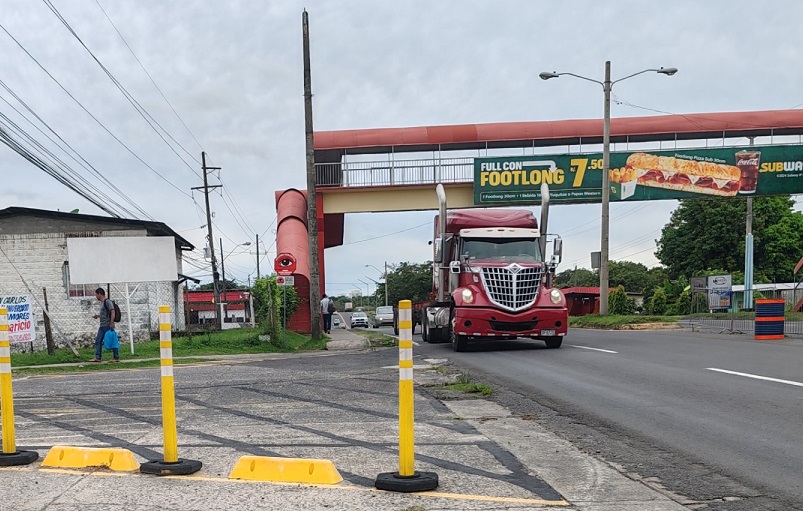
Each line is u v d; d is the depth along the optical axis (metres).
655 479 5.16
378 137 31.66
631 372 11.41
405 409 4.95
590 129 32.06
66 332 22.92
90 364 15.58
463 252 17.17
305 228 31.92
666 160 31.67
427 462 5.70
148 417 8.23
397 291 127.31
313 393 10.03
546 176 31.42
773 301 18.02
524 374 11.70
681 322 26.48
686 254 57.62
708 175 31.69
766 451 5.91
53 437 7.06
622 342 18.16
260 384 11.22
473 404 8.74
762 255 55.72
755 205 55.66
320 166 32.34
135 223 23.67
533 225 18.50
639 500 4.62
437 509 4.41
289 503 4.55
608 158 28.67
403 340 4.96
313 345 21.16
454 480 5.13
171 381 5.52
